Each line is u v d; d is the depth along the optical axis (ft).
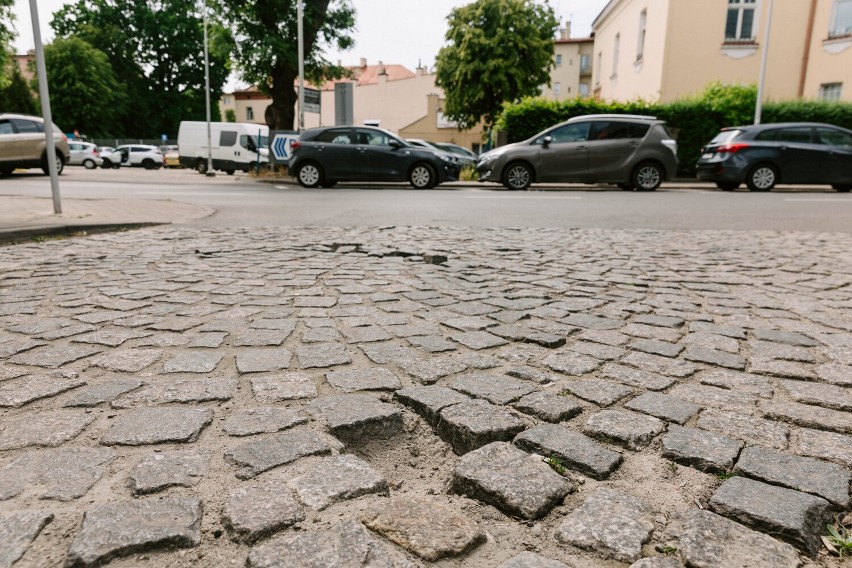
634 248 18.26
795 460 5.16
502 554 3.97
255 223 24.56
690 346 8.49
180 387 6.75
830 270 14.71
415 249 17.61
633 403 6.37
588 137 43.75
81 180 55.01
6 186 45.68
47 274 13.76
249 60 70.90
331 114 175.83
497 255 16.81
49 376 7.10
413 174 46.09
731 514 4.37
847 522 4.35
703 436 5.59
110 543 3.95
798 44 67.00
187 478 4.79
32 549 3.93
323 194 39.32
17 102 163.63
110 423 5.80
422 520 4.27
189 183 51.72
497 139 59.26
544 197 37.19
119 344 8.39
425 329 9.25
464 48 97.76
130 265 14.93
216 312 10.28
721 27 67.10
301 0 57.57
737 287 12.75
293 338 8.71
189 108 181.16
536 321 9.80
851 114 55.31
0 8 90.53
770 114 56.18
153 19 171.53
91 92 157.38
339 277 13.55
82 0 174.50
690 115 56.65
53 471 4.91
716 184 48.67
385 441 5.92
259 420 5.88
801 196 38.29
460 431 5.73
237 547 3.98
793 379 7.18
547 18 99.91
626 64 83.92
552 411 6.08
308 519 4.26
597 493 4.67
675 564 3.83
